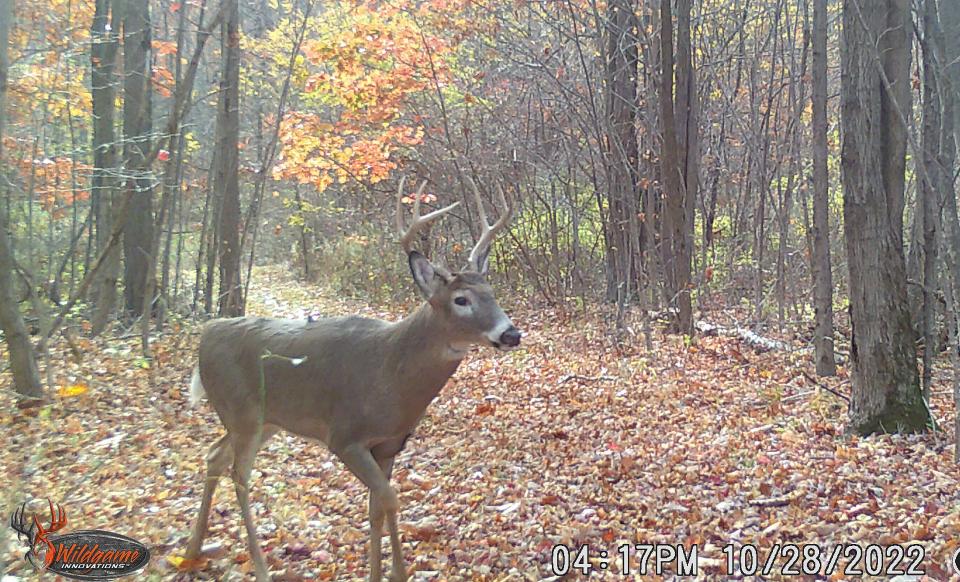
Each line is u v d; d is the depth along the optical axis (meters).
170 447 7.23
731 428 7.84
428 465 7.09
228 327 5.19
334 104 16.16
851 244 7.25
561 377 10.23
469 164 15.96
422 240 18.58
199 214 20.11
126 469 6.57
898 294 7.18
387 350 4.65
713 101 18.17
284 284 24.69
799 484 6.14
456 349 4.65
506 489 6.36
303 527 5.64
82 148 13.18
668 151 12.48
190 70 9.67
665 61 12.32
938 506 5.55
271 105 23.89
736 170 18.78
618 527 5.55
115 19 12.37
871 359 7.24
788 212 14.91
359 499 6.22
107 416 8.03
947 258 6.55
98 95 12.59
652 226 12.79
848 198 7.18
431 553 5.25
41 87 11.65
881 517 5.46
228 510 5.88
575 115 14.18
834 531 5.30
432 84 15.34
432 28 15.47
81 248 15.67
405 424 4.73
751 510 5.74
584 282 16.02
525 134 17.23
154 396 8.85
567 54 16.25
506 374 10.58
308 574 4.98
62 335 11.16
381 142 14.63
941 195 7.11
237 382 5.00
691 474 6.50
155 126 16.02
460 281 4.57
